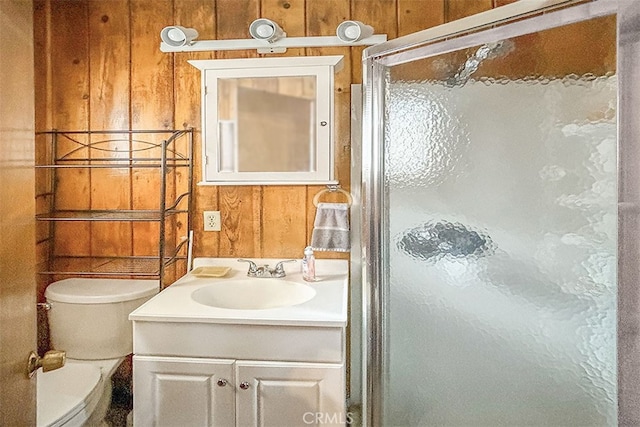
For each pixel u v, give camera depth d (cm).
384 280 145
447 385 132
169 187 209
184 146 208
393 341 144
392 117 140
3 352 77
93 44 208
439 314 133
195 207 209
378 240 145
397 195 141
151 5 205
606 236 98
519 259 115
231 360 152
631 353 89
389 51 138
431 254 134
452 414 131
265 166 295
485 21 115
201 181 204
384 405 146
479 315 124
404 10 197
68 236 213
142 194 210
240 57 205
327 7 200
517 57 111
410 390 141
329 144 195
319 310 155
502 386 121
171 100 207
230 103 273
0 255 76
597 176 99
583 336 104
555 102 105
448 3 195
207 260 208
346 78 201
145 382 154
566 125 104
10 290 79
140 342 154
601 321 101
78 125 210
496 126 117
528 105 111
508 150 115
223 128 246
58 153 211
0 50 75
